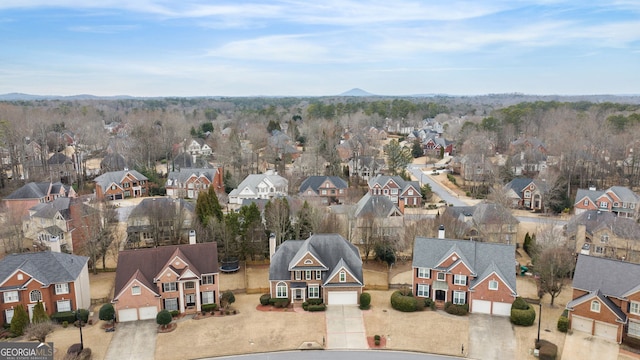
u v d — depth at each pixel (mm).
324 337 59625
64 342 58094
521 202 122062
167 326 62031
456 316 64875
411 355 55906
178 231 90688
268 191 123312
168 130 179875
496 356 55469
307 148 170250
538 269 71250
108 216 88375
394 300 67062
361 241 90250
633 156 130375
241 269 82375
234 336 60031
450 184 144375
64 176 140750
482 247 68438
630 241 80812
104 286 74812
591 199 109062
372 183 126688
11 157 136000
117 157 149625
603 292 60375
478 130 183875
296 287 68000
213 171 132875
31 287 62125
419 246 70312
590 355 54906
